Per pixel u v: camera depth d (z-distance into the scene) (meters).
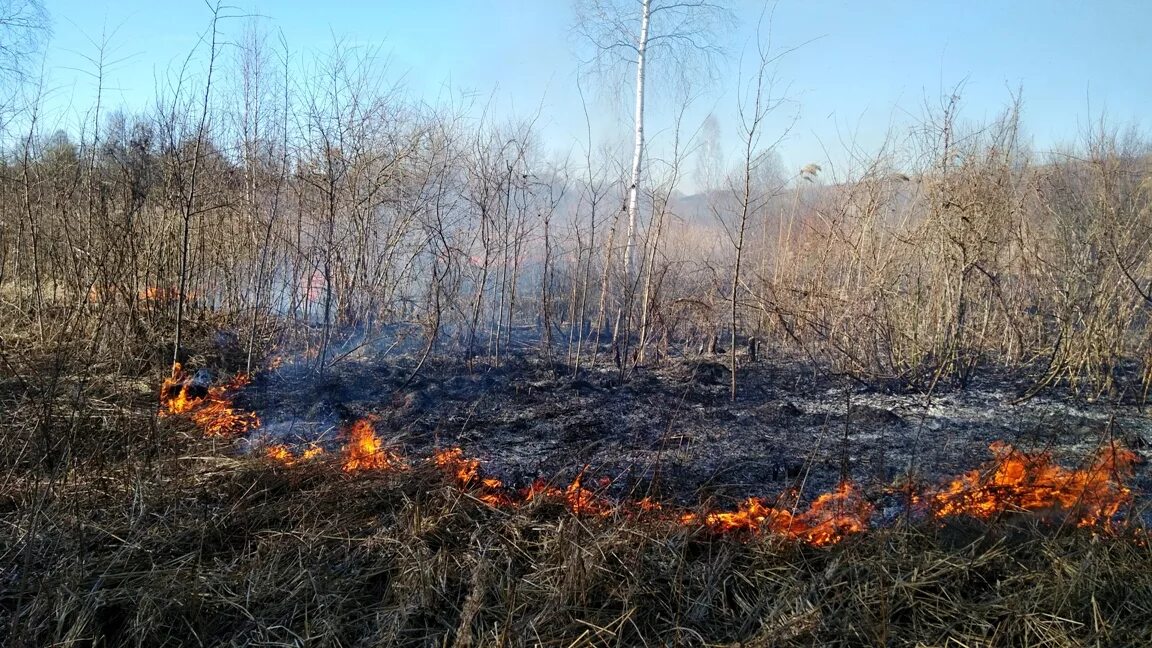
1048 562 2.95
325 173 6.59
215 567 2.93
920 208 6.58
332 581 2.84
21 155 7.67
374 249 7.16
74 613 2.56
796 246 7.52
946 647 2.51
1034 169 6.43
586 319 8.87
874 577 2.86
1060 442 4.72
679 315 7.79
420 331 7.32
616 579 2.88
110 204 6.96
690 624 2.66
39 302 6.58
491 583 2.83
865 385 6.23
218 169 7.26
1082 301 6.11
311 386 5.82
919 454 4.53
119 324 6.14
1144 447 4.63
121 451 3.90
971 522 3.33
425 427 4.98
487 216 6.90
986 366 6.86
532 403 5.63
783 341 7.50
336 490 3.58
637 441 4.77
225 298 7.65
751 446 4.68
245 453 4.16
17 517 3.15
